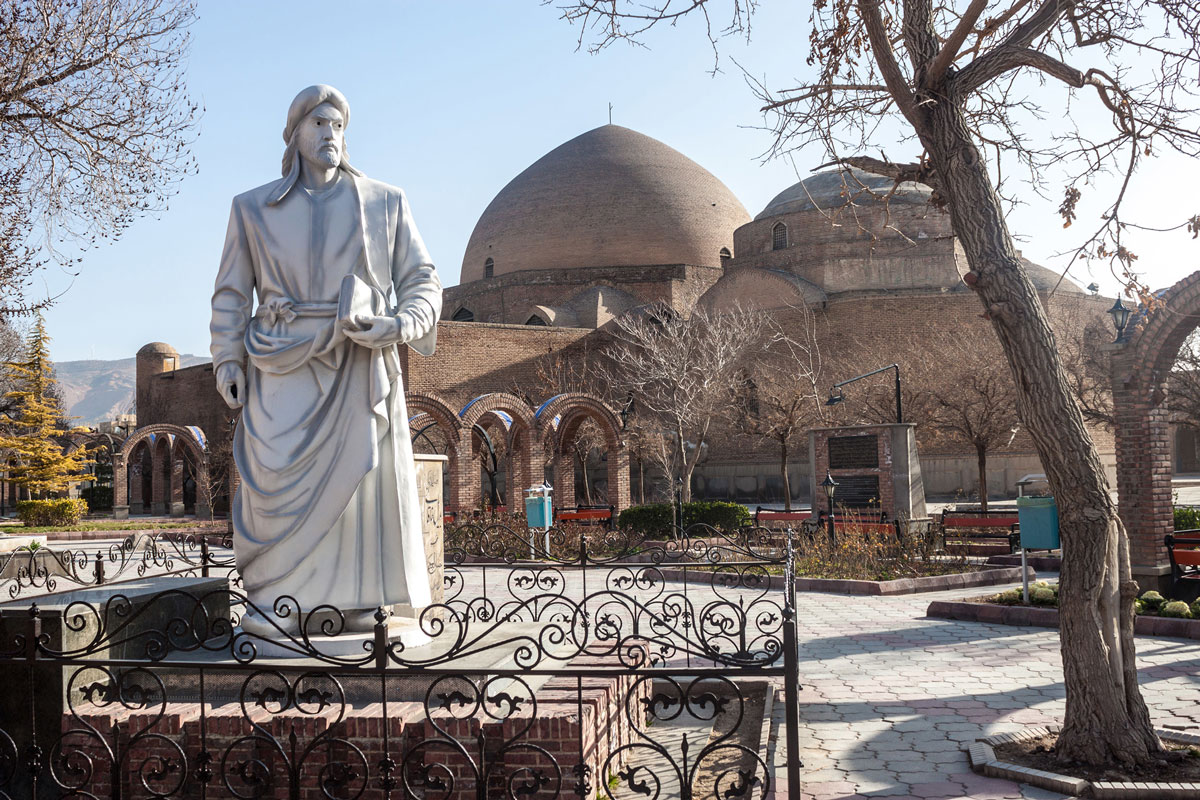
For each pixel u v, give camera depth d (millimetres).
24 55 13344
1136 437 12414
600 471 41688
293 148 6004
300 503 5703
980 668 8320
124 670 5504
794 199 42312
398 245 6172
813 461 21281
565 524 20578
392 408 5953
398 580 5871
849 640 9781
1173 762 5379
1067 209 7438
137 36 14172
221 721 4980
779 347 39406
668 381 37781
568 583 14422
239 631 5926
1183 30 6578
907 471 19828
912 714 6840
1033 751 5711
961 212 5941
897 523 16953
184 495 45125
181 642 6234
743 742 6457
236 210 5949
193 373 46906
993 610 10750
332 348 5715
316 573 5750
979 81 6082
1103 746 5383
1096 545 5496
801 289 38969
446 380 40688
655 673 4414
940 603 11195
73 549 22172
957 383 27250
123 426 48938
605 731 5500
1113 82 6344
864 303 37875
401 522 5895
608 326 44062
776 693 7402
